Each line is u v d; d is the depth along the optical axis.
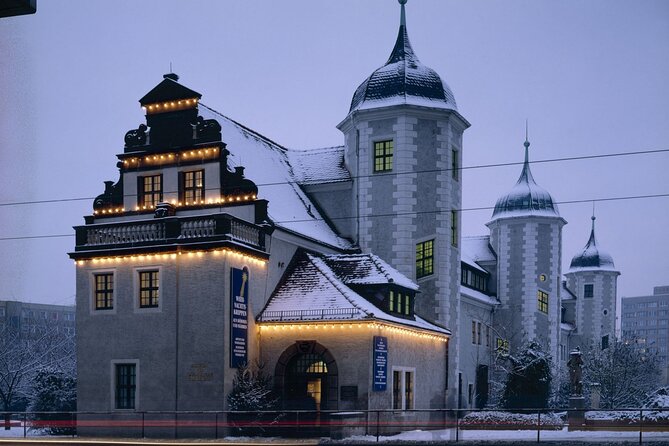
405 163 35.44
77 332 29.81
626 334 72.38
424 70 37.06
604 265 72.44
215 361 27.31
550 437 24.53
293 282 30.75
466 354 45.59
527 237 52.81
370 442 23.34
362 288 30.55
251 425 26.47
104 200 32.31
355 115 36.50
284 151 40.44
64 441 25.19
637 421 28.08
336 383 27.89
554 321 52.91
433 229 35.66
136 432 28.16
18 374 42.50
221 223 27.92
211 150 30.86
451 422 30.22
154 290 28.89
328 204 37.62
